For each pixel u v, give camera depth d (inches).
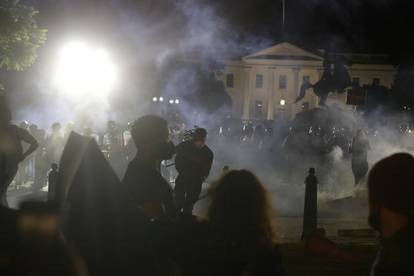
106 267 170.9
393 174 144.9
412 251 141.2
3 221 157.0
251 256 158.6
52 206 128.0
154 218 194.4
